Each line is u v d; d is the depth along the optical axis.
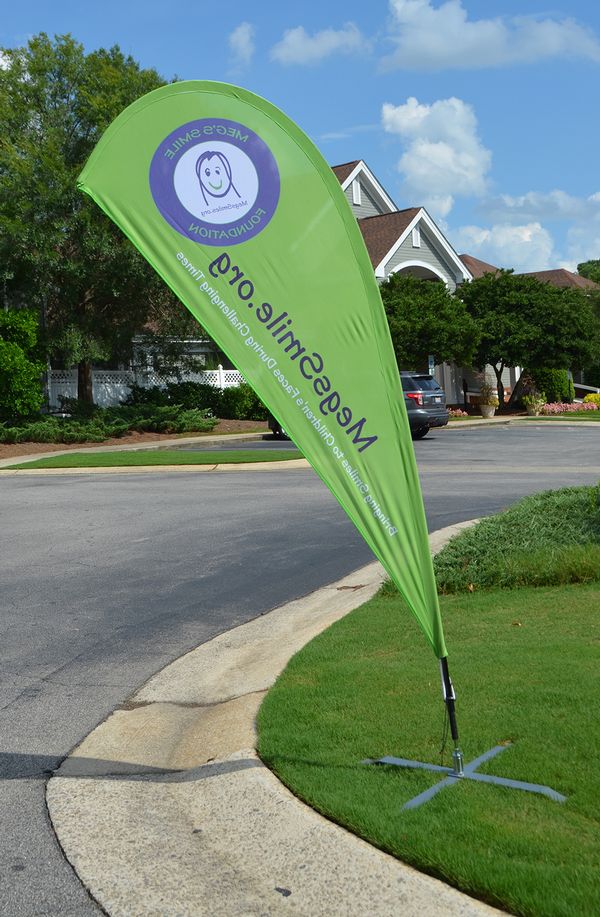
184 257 4.51
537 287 38.09
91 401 31.00
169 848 4.00
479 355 37.84
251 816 4.11
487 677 5.57
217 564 10.12
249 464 19.84
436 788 4.11
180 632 7.72
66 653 7.23
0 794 4.68
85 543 11.48
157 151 4.48
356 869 3.56
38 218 27.33
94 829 4.22
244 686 6.18
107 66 29.73
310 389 4.57
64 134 28.97
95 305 30.52
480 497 14.02
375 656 6.29
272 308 4.54
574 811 3.84
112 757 5.16
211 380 35.22
